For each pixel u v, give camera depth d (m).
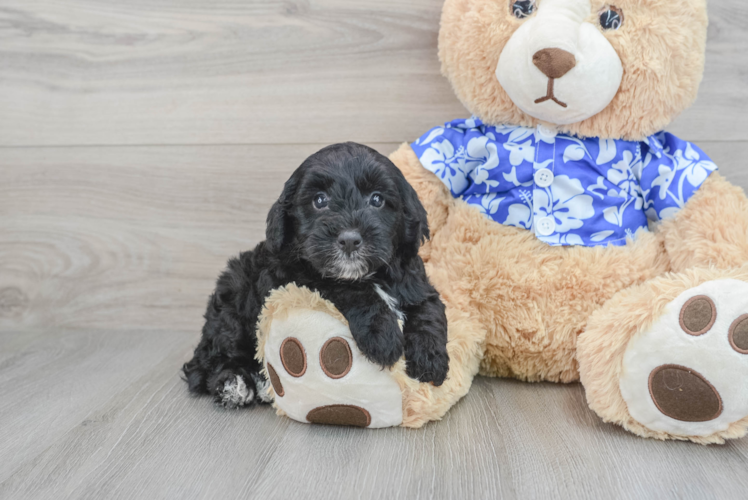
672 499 1.42
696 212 1.97
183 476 1.54
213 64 2.62
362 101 2.60
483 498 1.42
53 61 2.66
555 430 1.78
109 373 2.31
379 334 1.64
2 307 2.84
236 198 2.71
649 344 1.66
